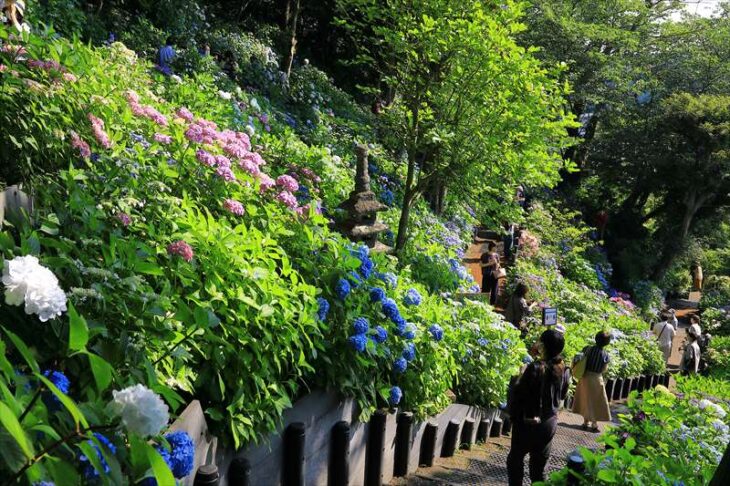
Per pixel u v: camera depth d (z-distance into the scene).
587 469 3.78
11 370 1.76
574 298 16.70
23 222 3.33
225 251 3.99
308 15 25.61
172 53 13.06
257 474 3.86
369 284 5.60
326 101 19.77
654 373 15.78
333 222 7.78
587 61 26.31
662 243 32.75
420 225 12.00
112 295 3.03
